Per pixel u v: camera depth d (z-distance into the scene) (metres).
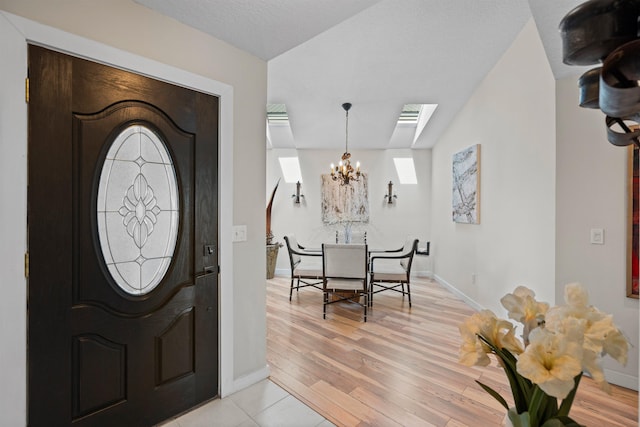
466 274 4.09
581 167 2.27
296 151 5.93
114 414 1.61
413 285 5.11
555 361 0.59
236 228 2.14
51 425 1.42
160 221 1.79
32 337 1.37
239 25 1.88
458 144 4.36
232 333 2.11
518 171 2.87
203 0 1.65
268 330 3.16
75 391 1.49
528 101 2.71
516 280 2.91
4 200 1.29
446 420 1.83
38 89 1.37
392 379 2.26
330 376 2.30
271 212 5.92
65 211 1.46
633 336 2.11
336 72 3.55
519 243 2.86
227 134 2.07
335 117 4.64
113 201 1.61
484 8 2.56
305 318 3.52
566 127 2.32
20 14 1.32
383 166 5.84
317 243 5.88
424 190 5.76
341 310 3.81
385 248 5.79
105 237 1.59
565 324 0.62
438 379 2.26
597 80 0.70
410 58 3.26
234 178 2.13
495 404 1.97
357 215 5.85
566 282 2.32
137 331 1.70
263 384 2.20
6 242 1.30
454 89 3.82
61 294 1.45
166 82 1.79
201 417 1.85
